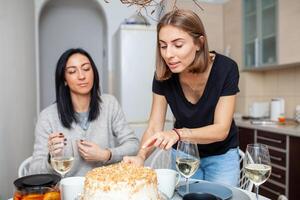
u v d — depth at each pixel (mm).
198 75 1241
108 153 1396
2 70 1918
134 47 3025
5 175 1941
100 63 3988
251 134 2904
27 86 2586
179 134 1064
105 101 1600
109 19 3564
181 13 1060
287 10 2699
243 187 1328
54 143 1050
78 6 3854
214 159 1358
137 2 935
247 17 3326
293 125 2691
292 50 2652
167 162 1582
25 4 2586
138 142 1599
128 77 3031
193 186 1043
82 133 1471
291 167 2416
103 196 749
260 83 3514
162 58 1193
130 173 798
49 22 3785
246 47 3359
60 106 1463
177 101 1351
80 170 1385
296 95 3045
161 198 856
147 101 3090
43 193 770
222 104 1240
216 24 3717
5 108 1962
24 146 2412
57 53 3828
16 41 2262
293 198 2400
